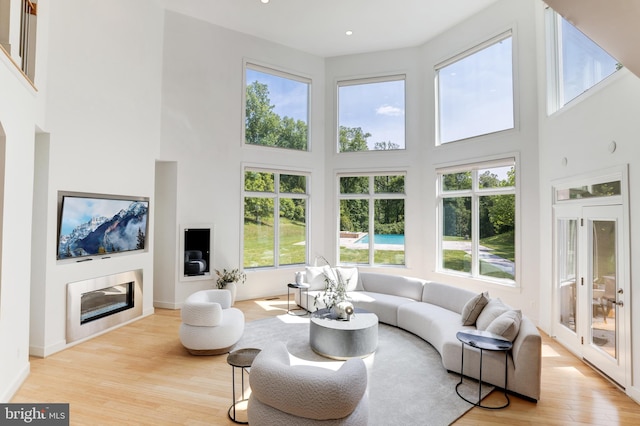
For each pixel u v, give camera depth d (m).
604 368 3.62
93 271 4.57
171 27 5.97
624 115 3.37
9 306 2.98
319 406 2.03
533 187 5.28
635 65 2.44
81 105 4.41
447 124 6.76
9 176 2.91
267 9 5.97
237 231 6.69
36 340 3.95
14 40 3.07
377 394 3.18
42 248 3.97
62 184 4.17
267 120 7.17
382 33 6.75
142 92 5.40
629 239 3.27
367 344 4.03
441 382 3.43
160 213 6.08
